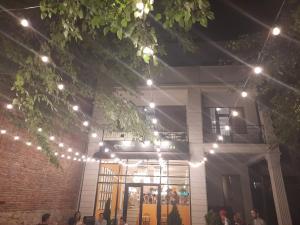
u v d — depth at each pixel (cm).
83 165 1302
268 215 1370
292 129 856
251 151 1247
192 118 1348
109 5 380
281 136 909
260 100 1029
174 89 1412
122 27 366
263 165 1471
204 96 1505
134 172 1312
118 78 827
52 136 714
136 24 344
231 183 1504
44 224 768
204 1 352
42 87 572
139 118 850
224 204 1460
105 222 1088
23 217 806
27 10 566
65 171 1106
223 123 1481
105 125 1049
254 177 1513
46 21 589
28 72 465
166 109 1541
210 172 1536
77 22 644
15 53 525
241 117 1484
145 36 351
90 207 1223
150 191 1269
